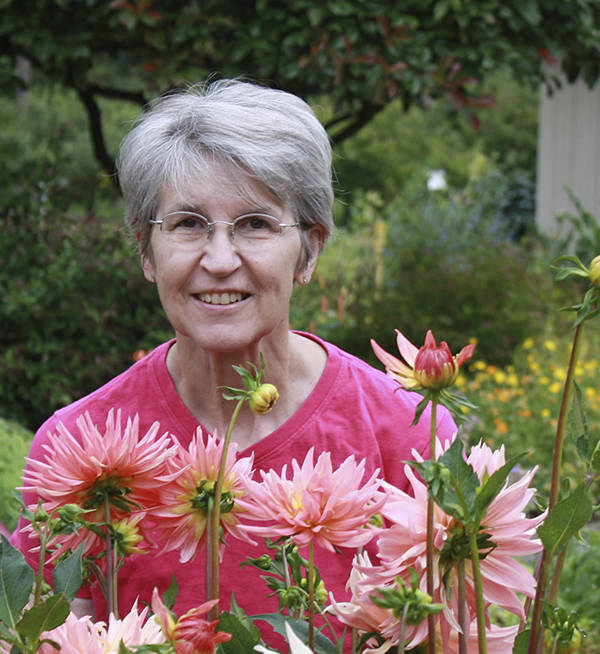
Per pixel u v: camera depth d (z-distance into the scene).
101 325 4.82
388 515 0.74
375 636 0.78
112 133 12.96
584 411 0.78
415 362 0.73
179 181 1.11
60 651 0.71
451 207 7.81
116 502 0.84
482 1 4.05
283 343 1.26
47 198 5.15
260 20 4.04
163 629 0.66
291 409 1.30
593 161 7.71
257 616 0.80
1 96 4.95
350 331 6.02
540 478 4.23
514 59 4.30
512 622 2.77
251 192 1.11
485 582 0.76
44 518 0.82
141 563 1.25
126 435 0.82
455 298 6.12
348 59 4.01
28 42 4.18
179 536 0.85
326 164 1.19
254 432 1.29
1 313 4.82
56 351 4.86
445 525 0.74
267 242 1.13
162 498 0.83
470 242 7.17
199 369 1.27
